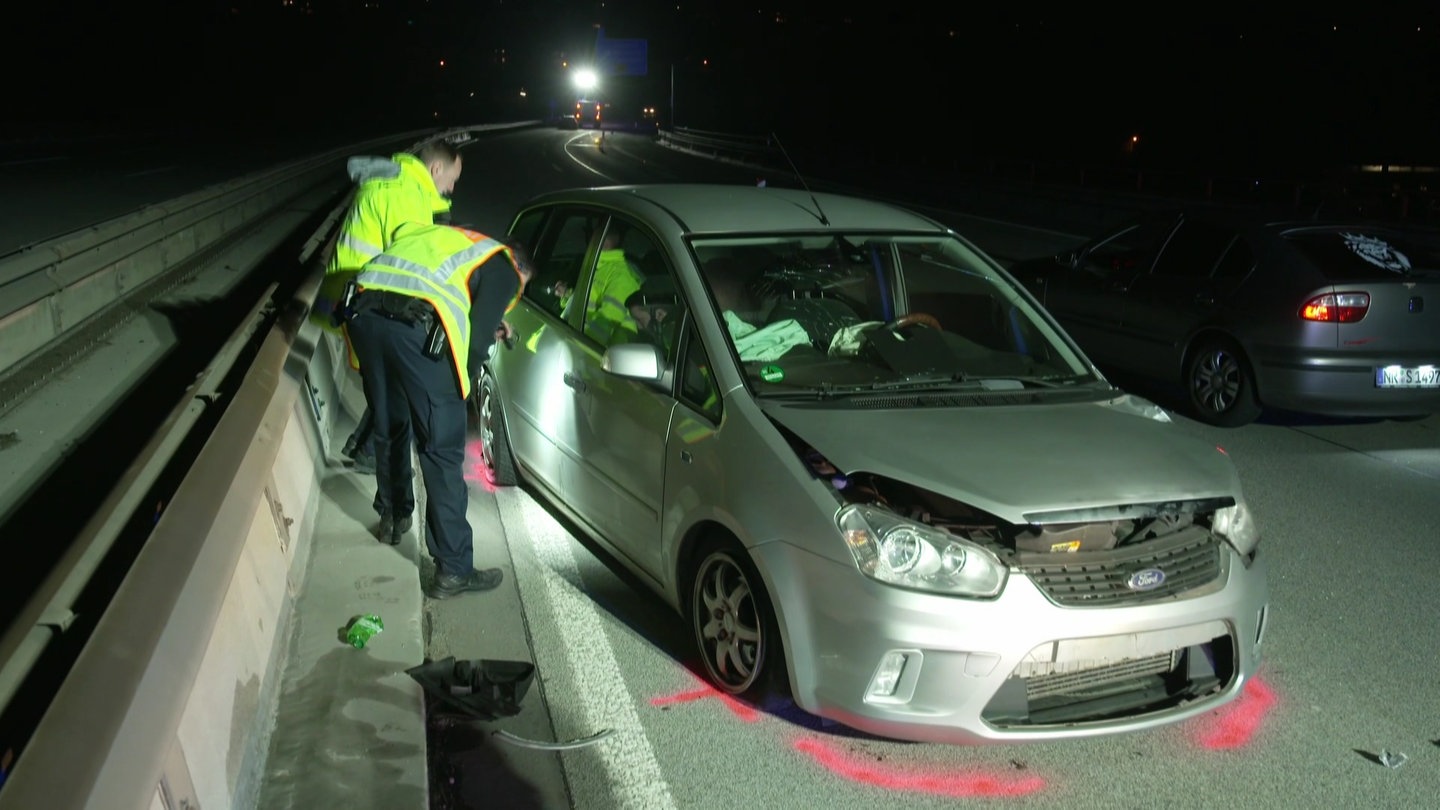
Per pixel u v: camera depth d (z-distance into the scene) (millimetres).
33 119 60875
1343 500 6477
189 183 25641
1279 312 7555
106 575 3471
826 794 3527
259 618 3643
